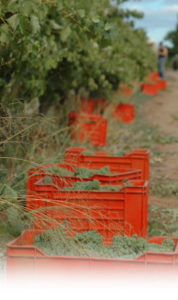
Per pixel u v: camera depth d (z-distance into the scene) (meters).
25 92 12.55
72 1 10.57
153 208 10.71
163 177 13.98
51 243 6.73
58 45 13.52
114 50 18.61
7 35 9.38
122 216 8.16
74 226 8.10
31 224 8.71
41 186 8.27
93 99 21.91
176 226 9.66
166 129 23.38
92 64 17.16
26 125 10.57
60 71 15.25
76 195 8.22
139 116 27.67
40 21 10.30
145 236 8.43
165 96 38.47
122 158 10.92
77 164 10.75
